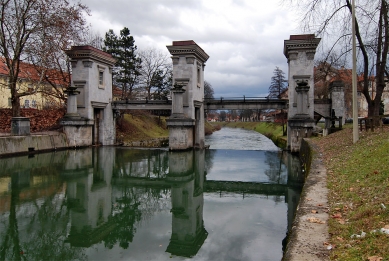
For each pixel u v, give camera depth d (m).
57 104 48.47
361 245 5.49
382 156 11.18
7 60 32.62
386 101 61.19
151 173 24.08
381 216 6.52
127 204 16.08
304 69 34.81
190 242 10.80
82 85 38.22
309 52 34.56
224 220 13.20
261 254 9.52
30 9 33.31
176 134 35.38
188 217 13.79
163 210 15.00
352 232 6.25
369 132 19.94
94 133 41.59
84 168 25.17
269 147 44.69
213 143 52.72
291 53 35.00
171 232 11.97
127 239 11.23
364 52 21.70
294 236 6.30
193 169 25.75
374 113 22.17
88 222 13.16
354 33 18.00
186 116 36.75
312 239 6.13
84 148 38.16
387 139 13.74
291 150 32.72
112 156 31.89
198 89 38.94
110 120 43.22
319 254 5.48
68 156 31.08
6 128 39.91
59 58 40.22
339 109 37.78
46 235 11.64
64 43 35.19
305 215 7.52
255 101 39.50
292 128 32.44
